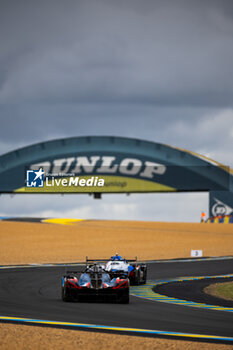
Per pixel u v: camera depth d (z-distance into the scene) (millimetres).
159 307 41031
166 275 80625
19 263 103125
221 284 64688
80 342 26156
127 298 43156
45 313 35844
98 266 46656
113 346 25484
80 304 41812
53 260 112812
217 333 29359
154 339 27172
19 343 25672
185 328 30781
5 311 36531
